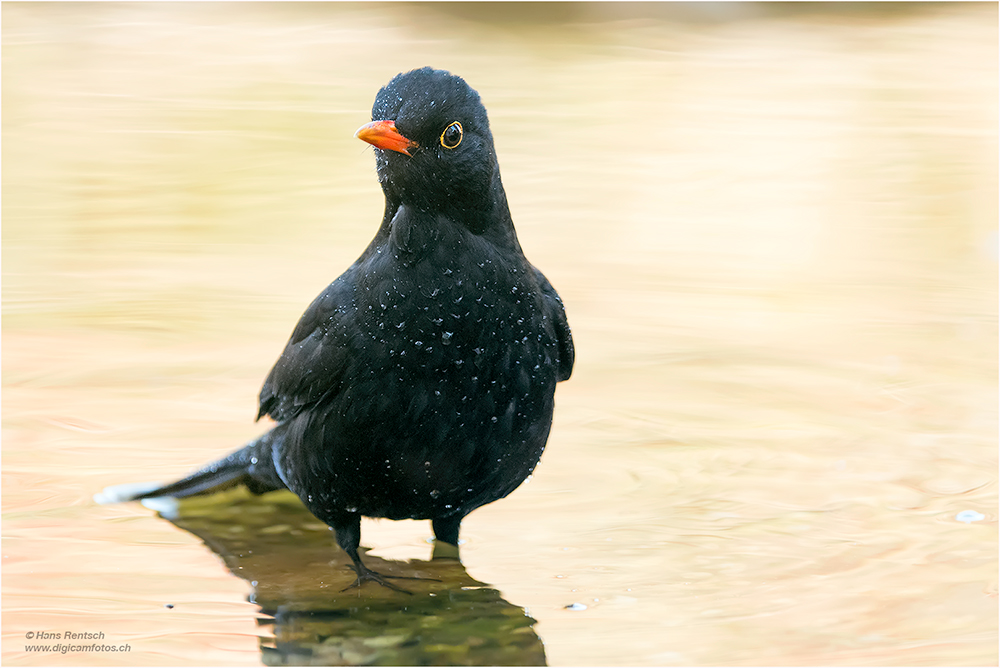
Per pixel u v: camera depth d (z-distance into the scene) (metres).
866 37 31.61
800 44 30.91
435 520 9.34
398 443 8.59
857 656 7.57
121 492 10.22
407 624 8.21
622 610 8.29
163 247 17.05
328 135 22.84
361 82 26.61
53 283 15.59
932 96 25.89
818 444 11.24
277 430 9.59
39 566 8.98
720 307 15.06
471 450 8.67
